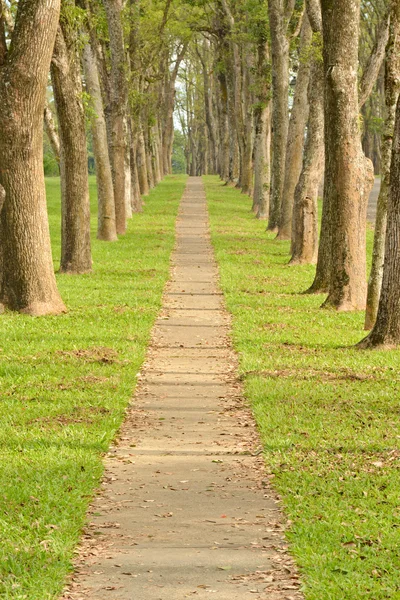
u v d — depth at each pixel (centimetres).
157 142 7625
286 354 1616
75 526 750
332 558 667
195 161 12075
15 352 1590
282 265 2950
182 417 1208
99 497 853
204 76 8831
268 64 4397
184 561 671
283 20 3600
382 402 1248
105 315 2011
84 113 2619
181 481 908
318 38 2522
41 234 2009
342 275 2134
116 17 3622
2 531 733
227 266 2892
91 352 1611
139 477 924
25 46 1894
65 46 2489
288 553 689
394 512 783
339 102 2034
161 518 786
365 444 1026
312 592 603
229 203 5494
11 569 650
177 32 5653
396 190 1573
